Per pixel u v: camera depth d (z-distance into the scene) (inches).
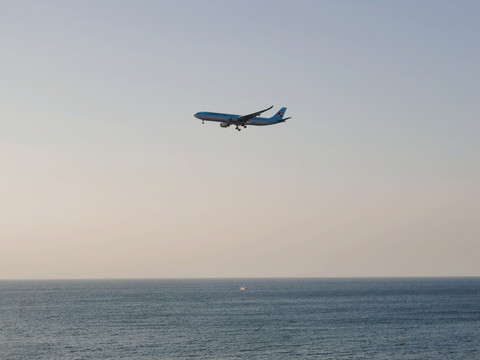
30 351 4030.5
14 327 5447.8
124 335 4842.5
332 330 5187.0
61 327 5442.9
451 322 5871.1
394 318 6304.1
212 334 4899.1
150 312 7204.7
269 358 3789.4
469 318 6284.5
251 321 5984.3
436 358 3846.0
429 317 6412.4
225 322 5885.8
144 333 4972.9
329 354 3944.4
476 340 4601.4
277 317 6446.9
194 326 5511.8
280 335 4840.1
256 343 4389.8
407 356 3907.5
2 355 3880.4
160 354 3912.4
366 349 4153.5
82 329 5275.6
